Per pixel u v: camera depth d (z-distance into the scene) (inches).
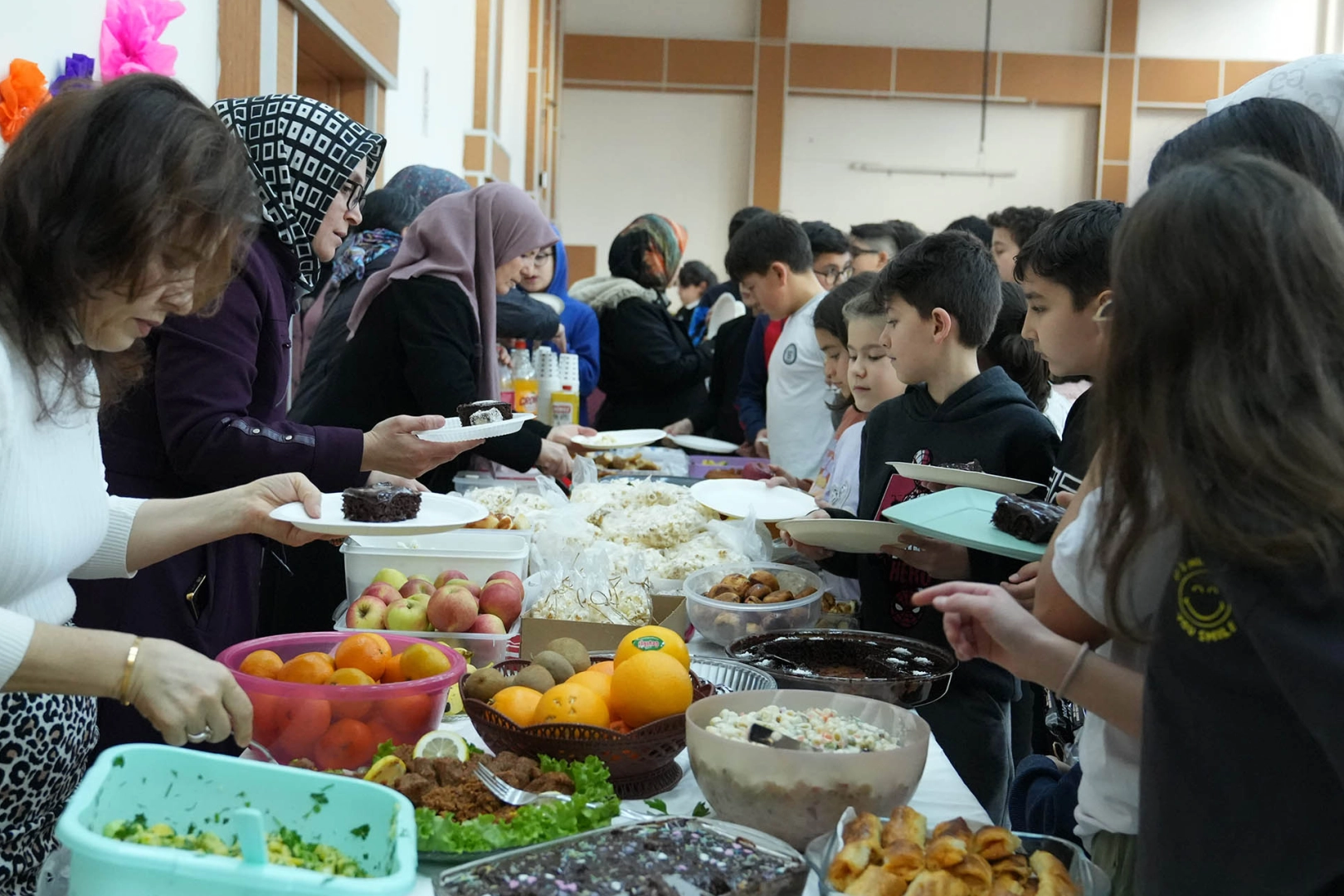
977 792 75.7
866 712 53.0
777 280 148.6
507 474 136.8
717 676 62.5
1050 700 78.5
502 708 54.0
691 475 137.6
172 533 60.7
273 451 75.6
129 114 46.6
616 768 51.7
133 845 35.5
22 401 48.9
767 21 544.4
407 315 111.3
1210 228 35.9
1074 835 52.3
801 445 146.7
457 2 256.7
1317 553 33.2
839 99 552.4
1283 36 537.6
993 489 69.6
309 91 178.1
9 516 48.9
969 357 84.5
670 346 198.7
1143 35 541.3
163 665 44.6
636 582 81.1
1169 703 37.0
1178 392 36.2
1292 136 51.2
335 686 51.9
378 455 79.7
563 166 559.8
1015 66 543.2
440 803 45.9
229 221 49.1
